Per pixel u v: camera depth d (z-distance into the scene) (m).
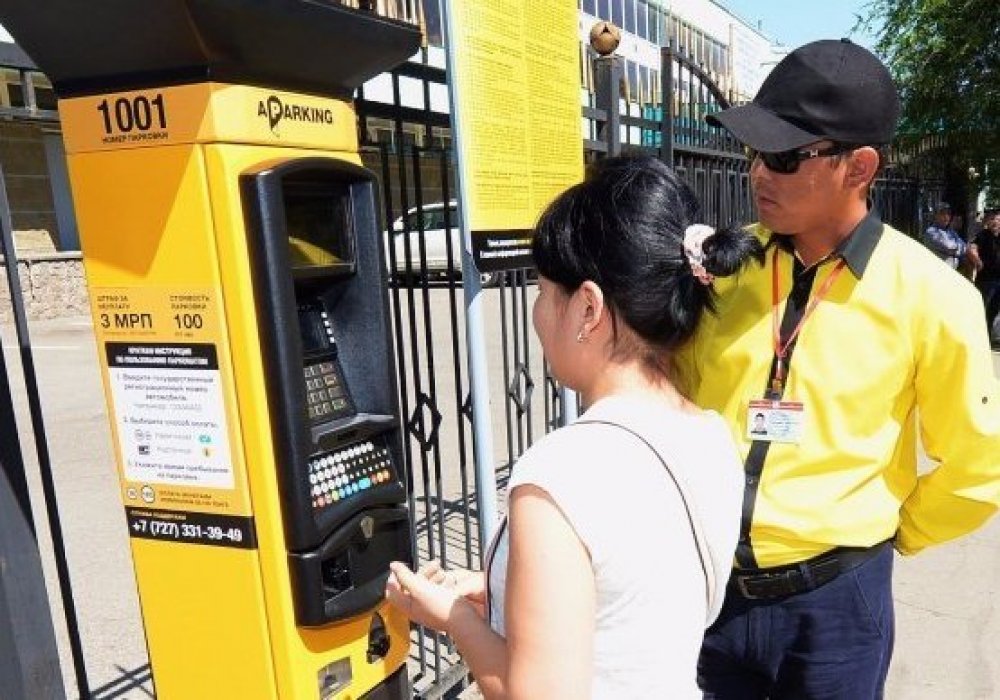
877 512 1.69
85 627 3.22
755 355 1.73
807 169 1.60
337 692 1.76
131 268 1.56
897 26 11.82
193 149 1.46
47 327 10.99
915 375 1.66
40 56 1.52
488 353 8.92
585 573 0.98
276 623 1.60
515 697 0.96
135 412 1.63
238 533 1.58
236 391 1.53
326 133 1.73
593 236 1.09
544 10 2.81
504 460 5.39
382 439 1.86
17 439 1.58
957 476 1.68
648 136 4.30
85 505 4.50
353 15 1.68
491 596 1.14
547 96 2.86
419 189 2.70
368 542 1.82
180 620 1.68
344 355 1.83
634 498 1.02
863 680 1.72
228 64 1.45
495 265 2.56
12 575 1.56
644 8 20.72
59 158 11.52
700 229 1.13
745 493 1.69
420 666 2.87
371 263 1.79
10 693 1.59
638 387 1.14
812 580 1.68
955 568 3.84
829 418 1.65
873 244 1.66
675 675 1.07
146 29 1.40
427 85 2.74
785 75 1.64
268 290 1.49
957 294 1.62
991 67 11.11
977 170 11.98
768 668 1.76
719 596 1.19
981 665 3.07
